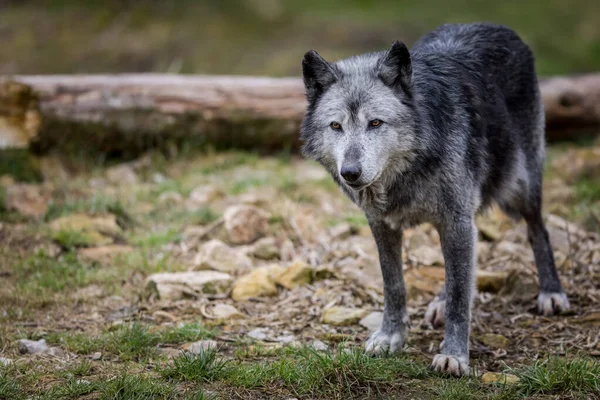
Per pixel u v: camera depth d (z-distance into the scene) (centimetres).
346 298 968
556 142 1689
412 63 815
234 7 2898
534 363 751
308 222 1237
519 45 964
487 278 991
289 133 1581
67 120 1473
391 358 766
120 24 2705
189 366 721
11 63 2402
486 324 896
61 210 1275
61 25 2658
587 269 1026
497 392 682
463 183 774
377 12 2995
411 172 759
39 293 974
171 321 905
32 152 1489
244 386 696
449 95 799
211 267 1065
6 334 836
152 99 1510
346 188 791
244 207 1205
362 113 738
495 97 871
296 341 838
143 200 1355
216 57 2523
